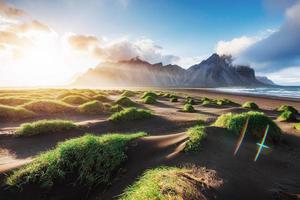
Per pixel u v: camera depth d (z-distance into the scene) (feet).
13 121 48.96
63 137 37.47
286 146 29.12
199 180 15.28
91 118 57.31
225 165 19.11
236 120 30.14
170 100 123.54
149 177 15.66
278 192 15.81
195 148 21.75
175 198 12.62
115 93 203.62
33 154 28.91
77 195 16.76
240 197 14.35
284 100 180.04
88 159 19.16
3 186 16.48
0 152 29.37
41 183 16.97
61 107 62.23
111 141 22.31
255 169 19.63
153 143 23.97
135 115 52.54
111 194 16.33
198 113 71.72
